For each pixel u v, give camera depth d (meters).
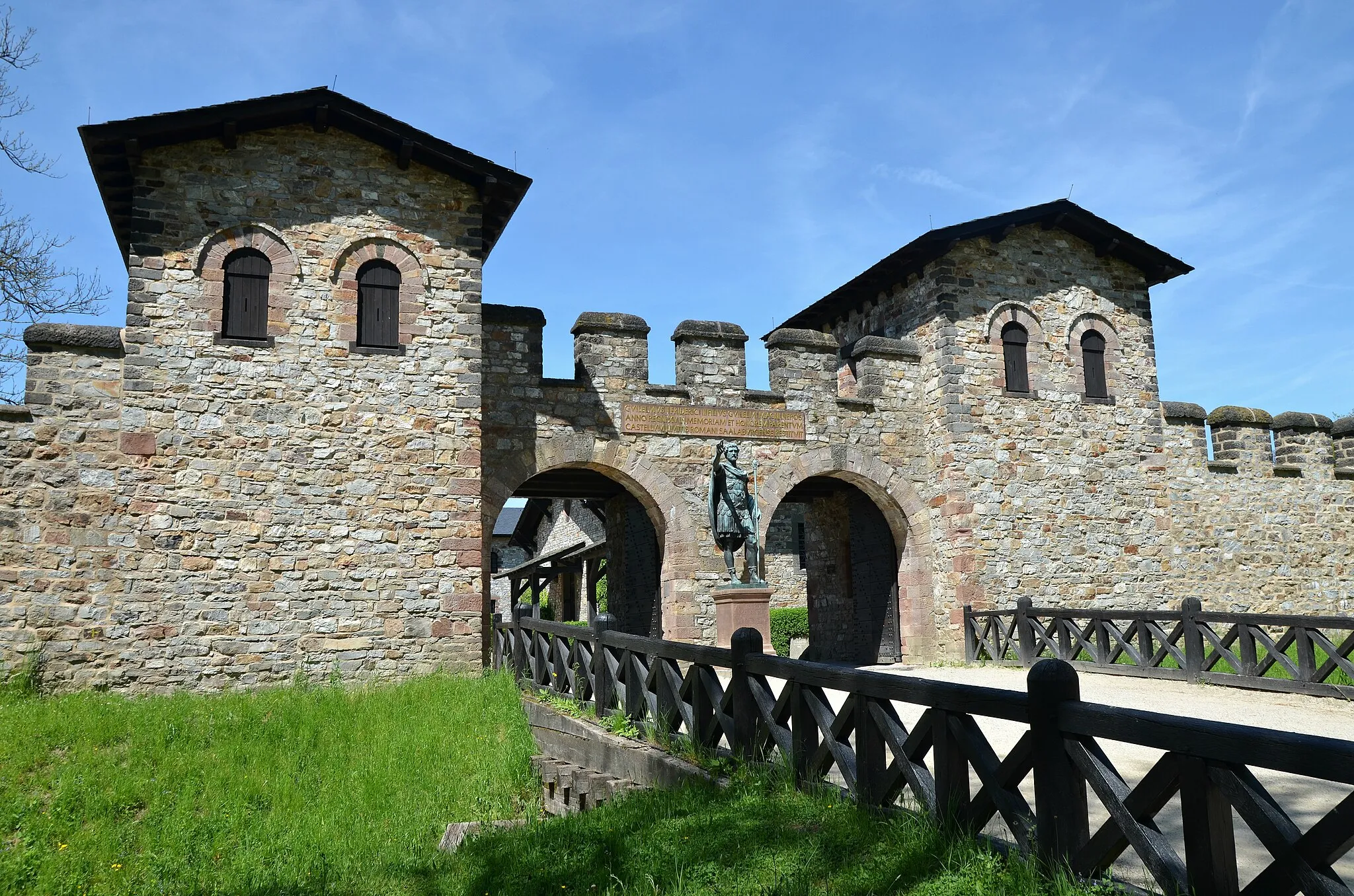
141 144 11.97
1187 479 17.56
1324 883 2.93
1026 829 4.02
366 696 11.04
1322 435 18.94
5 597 10.91
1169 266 17.75
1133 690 10.97
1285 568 18.03
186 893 6.97
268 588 11.77
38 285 14.80
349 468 12.29
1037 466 16.45
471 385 12.96
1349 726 8.30
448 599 12.41
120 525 11.37
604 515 20.55
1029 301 16.92
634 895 4.80
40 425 11.29
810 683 5.47
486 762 9.00
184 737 9.73
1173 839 4.89
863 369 16.36
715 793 5.85
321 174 12.73
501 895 5.42
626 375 14.73
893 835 4.54
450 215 13.26
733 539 14.14
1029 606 14.37
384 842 7.68
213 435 11.83
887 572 16.86
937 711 4.55
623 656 8.07
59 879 7.20
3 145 13.84
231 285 12.24
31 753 9.06
